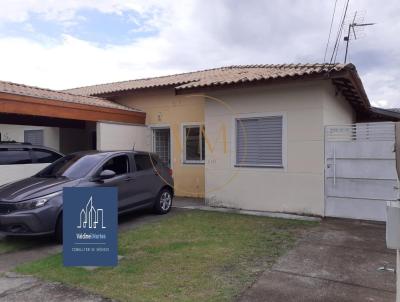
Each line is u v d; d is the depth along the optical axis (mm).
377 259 5590
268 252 5895
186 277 4832
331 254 5816
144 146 12539
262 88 9273
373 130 8188
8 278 4871
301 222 8062
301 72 8234
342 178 8469
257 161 9469
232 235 6945
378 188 8148
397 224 2893
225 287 4508
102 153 7930
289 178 8969
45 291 4434
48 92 10883
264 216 8711
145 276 4879
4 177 8836
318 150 8617
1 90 8609
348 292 4398
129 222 8148
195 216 8750
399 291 2961
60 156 10156
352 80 8672
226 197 9859
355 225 7805
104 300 4180
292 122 8906
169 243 6414
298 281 4719
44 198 6320
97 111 10961
